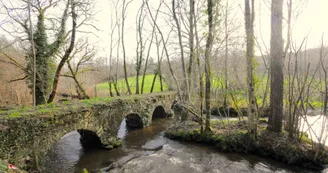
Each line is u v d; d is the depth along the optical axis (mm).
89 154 11141
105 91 28438
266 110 16438
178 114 17625
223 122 13539
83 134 12609
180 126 14445
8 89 20125
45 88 15617
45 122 8383
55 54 15555
